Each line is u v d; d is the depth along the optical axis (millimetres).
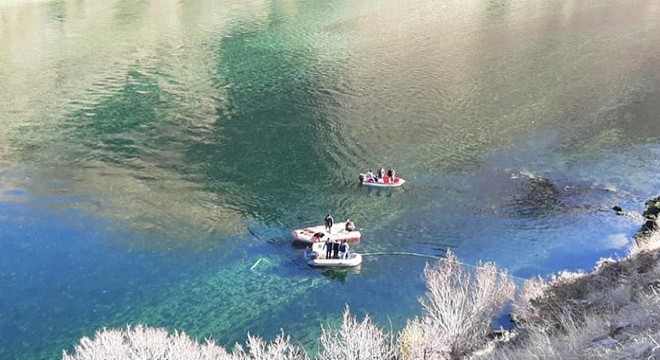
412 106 69062
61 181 52656
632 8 110375
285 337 33469
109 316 36094
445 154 56875
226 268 40469
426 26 103438
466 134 61094
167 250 42531
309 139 60906
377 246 42625
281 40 96000
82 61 85625
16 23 103875
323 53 89625
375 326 31625
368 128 63281
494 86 74812
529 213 46469
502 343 24391
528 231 43938
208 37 97688
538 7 114125
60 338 34375
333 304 36406
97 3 117750
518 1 119625
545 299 26844
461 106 68750
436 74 79938
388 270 39719
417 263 40469
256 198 49781
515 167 54062
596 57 84625
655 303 17938
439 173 53250
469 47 91125
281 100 71625
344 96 72688
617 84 73875
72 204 48812
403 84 76250
